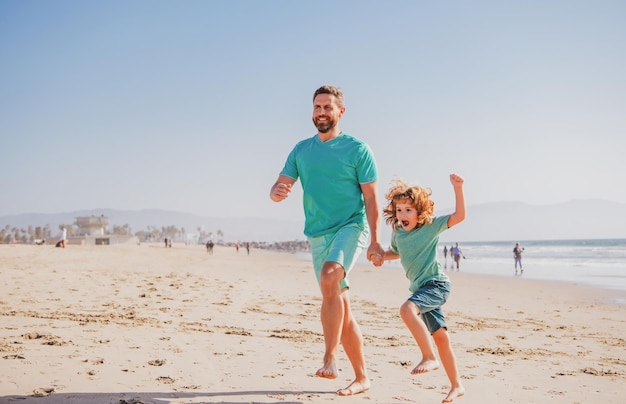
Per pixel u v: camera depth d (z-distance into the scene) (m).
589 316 9.88
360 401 3.45
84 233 130.88
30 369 3.83
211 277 16.83
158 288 11.43
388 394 3.67
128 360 4.30
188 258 39.44
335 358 3.19
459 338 6.70
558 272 26.09
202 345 5.16
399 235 3.51
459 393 3.29
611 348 6.31
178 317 7.14
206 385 3.68
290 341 5.73
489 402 3.61
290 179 3.84
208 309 8.26
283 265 32.84
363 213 3.56
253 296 10.96
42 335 5.14
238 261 38.03
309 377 4.06
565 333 7.54
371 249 3.33
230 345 5.25
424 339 3.20
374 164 3.55
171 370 4.06
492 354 5.61
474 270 29.50
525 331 7.62
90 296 9.12
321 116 3.55
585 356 5.70
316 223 3.59
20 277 12.18
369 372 4.39
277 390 3.63
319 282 3.43
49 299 8.35
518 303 12.19
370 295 13.10
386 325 7.53
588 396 3.89
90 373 3.82
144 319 6.70
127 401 3.14
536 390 4.03
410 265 3.50
